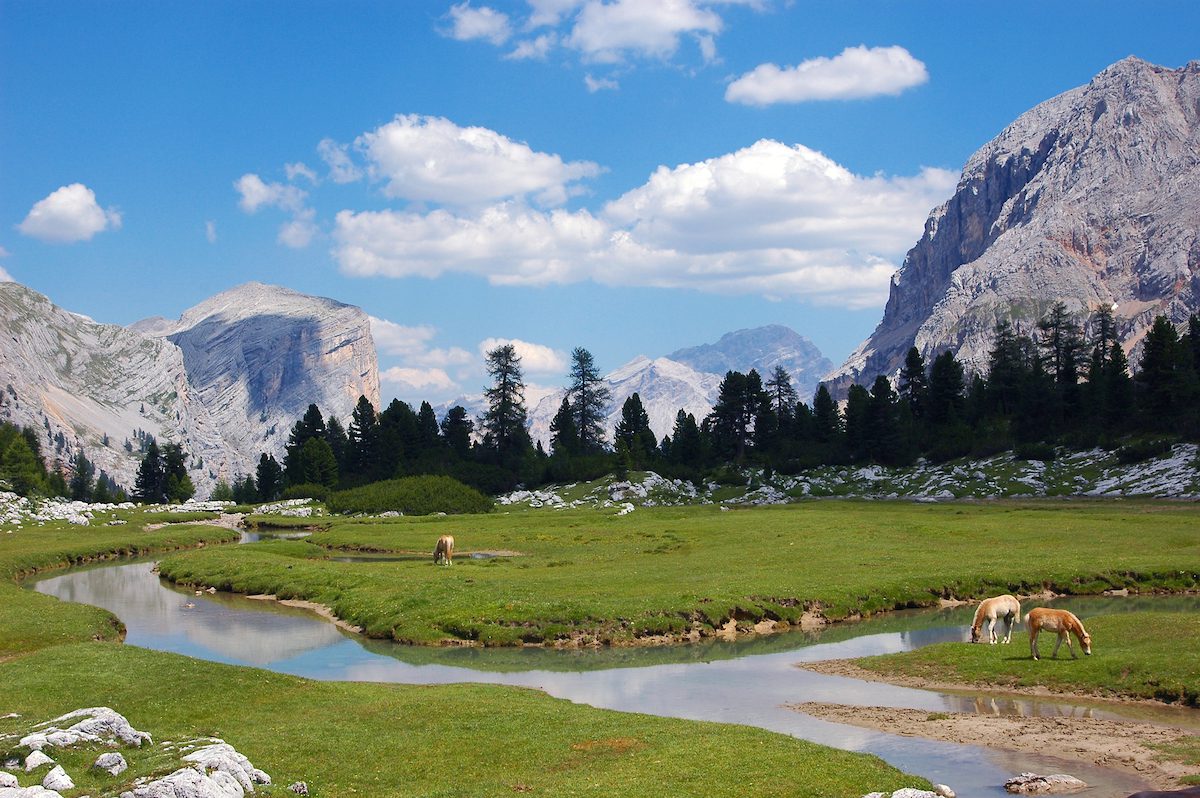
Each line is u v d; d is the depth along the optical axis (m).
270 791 26.80
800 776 28.08
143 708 36.41
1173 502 113.94
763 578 67.25
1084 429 155.12
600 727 34.41
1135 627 46.59
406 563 86.88
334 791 28.23
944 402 184.12
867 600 62.12
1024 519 98.25
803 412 198.25
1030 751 32.19
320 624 62.97
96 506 166.88
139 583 85.12
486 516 134.50
